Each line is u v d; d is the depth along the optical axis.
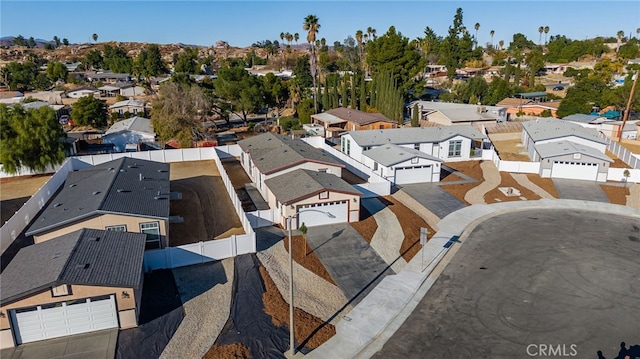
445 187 40.75
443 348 18.81
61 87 121.31
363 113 68.69
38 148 43.78
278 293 22.59
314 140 56.28
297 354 18.34
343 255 27.02
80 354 18.02
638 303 21.89
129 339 19.00
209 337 19.20
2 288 18.59
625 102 75.00
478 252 27.75
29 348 18.41
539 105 82.12
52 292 18.25
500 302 22.14
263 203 36.28
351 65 125.56
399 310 21.58
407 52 83.75
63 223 24.58
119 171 33.44
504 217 33.75
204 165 48.22
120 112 82.75
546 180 42.84
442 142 48.75
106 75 132.88
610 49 177.88
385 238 29.53
